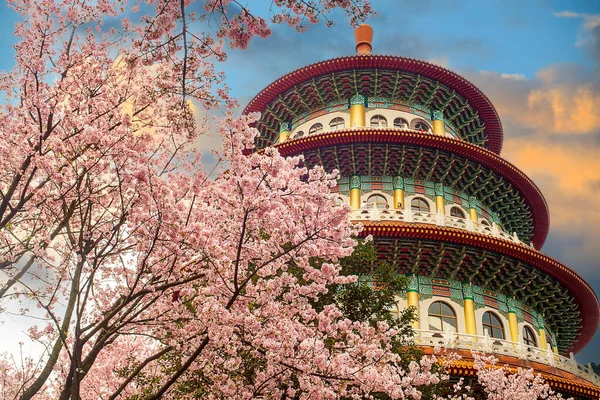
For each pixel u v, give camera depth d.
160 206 13.94
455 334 30.66
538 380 26.80
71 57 15.48
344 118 45.41
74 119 15.12
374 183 40.69
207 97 14.30
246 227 14.80
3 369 20.72
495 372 25.72
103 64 15.88
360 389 16.19
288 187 15.00
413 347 21.39
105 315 15.69
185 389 16.72
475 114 49.06
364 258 21.86
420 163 41.09
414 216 35.38
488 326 34.97
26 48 15.06
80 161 15.28
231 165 14.31
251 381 15.77
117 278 16.84
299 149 40.44
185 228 14.11
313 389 14.41
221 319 13.39
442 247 33.94
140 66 15.42
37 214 15.41
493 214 45.16
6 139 14.83
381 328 16.06
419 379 16.36
